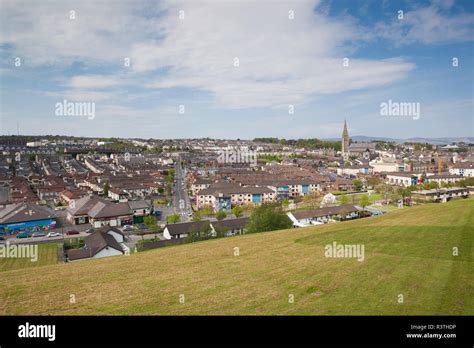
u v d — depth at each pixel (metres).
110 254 66.69
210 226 80.44
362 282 27.36
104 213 111.75
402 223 51.84
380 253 35.72
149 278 31.47
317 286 27.06
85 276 33.31
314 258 35.44
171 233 85.12
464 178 183.62
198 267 34.53
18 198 145.62
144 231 101.50
